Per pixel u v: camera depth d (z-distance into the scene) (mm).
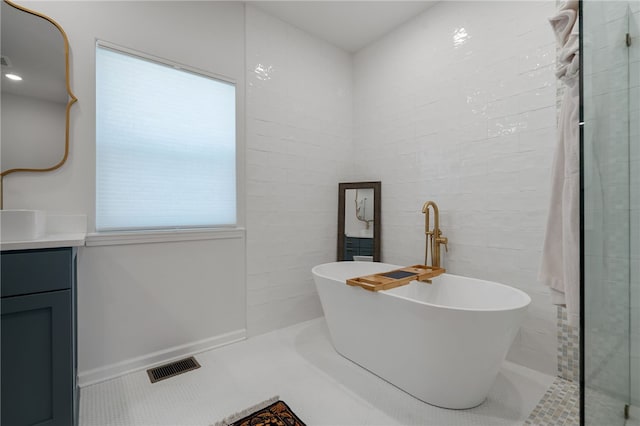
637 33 1062
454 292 2146
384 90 2932
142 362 1970
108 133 1883
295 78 2797
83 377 1768
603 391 948
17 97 1618
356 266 2709
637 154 1061
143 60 2016
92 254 1811
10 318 1150
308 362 2072
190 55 2199
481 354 1479
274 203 2646
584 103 905
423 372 1622
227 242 2377
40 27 1687
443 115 2443
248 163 2492
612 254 990
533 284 1951
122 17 1932
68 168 1749
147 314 2004
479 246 2213
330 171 3051
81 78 1790
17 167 1608
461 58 2328
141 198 2002
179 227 2158
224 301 2352
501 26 2100
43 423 1198
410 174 2691
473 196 2248
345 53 3209
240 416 1519
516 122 2023
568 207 1331
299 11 2594
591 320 882
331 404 1622
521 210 2000
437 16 2486
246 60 2482
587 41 918
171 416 1527
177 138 2150
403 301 1643
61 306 1250
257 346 2322
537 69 1932
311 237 2900
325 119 3016
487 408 1588
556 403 1624
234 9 2432
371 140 3053
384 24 2775
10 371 1146
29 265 1187
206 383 1816
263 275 2574
